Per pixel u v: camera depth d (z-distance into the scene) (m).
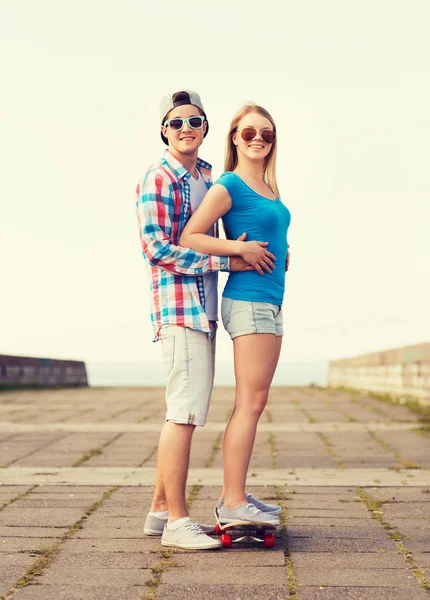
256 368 3.92
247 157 4.08
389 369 14.81
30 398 14.76
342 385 20.78
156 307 3.97
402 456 6.86
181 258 3.85
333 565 3.46
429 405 12.06
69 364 23.97
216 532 3.97
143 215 3.90
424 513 4.51
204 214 3.93
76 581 3.23
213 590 3.11
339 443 7.77
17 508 4.67
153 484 5.49
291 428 9.12
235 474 3.87
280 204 4.09
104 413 11.31
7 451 7.28
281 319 4.11
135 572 3.36
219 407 12.24
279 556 3.61
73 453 7.14
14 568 3.41
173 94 4.01
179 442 3.85
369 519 4.36
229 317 3.97
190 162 4.09
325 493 5.14
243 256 3.86
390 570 3.38
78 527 4.18
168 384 3.91
